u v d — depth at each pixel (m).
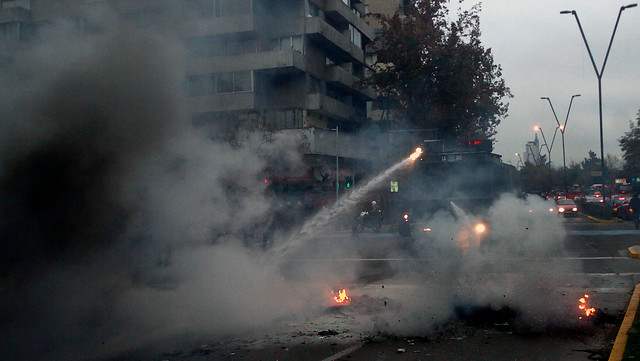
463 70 37.19
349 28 41.00
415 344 6.26
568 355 5.75
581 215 39.09
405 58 36.72
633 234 21.25
